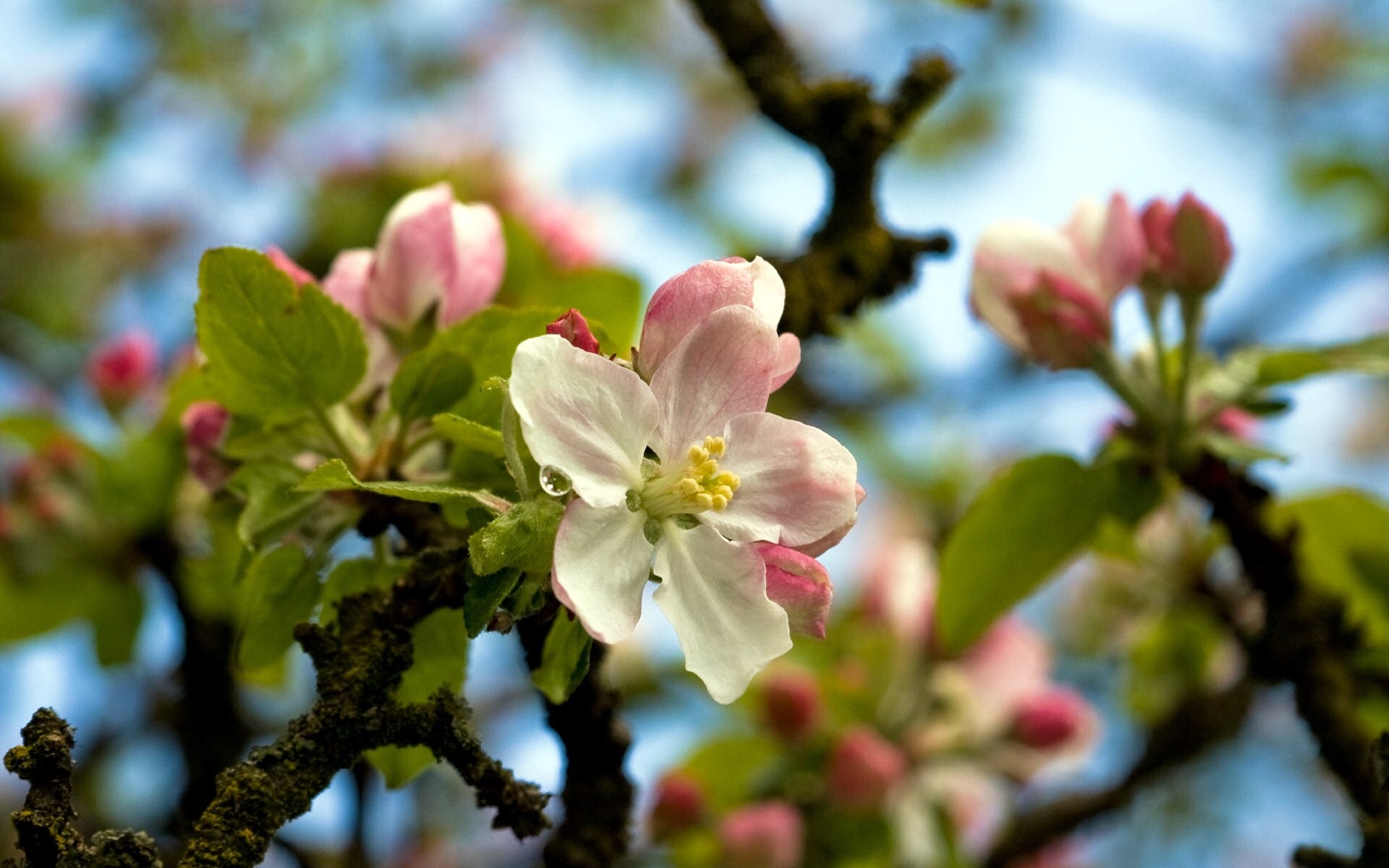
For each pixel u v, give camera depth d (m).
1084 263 0.67
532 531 0.55
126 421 0.76
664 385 0.56
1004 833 0.85
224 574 0.72
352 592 0.60
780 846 0.75
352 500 0.60
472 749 0.56
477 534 0.55
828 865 0.78
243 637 0.60
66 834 0.54
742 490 0.56
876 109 0.68
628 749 0.61
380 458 0.60
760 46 0.69
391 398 0.60
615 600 0.55
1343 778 0.66
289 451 0.60
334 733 0.56
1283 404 0.68
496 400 0.60
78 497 0.73
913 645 0.82
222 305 0.59
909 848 0.78
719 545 0.56
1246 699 0.83
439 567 0.57
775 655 0.55
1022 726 0.81
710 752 0.81
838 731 0.80
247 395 0.60
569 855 0.60
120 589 0.73
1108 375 0.67
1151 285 0.67
